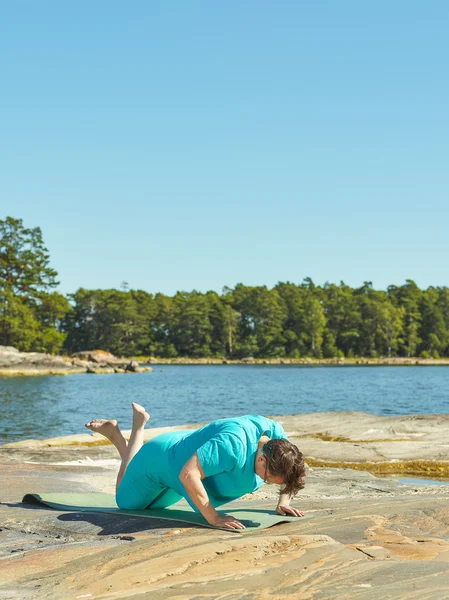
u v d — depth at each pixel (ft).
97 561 11.52
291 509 15.02
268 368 340.18
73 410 95.40
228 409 102.27
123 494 15.49
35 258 293.43
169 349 433.07
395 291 498.28
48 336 289.53
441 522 14.34
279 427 14.10
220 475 13.70
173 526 13.92
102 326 435.53
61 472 23.13
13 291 288.51
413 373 271.08
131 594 9.86
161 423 82.02
